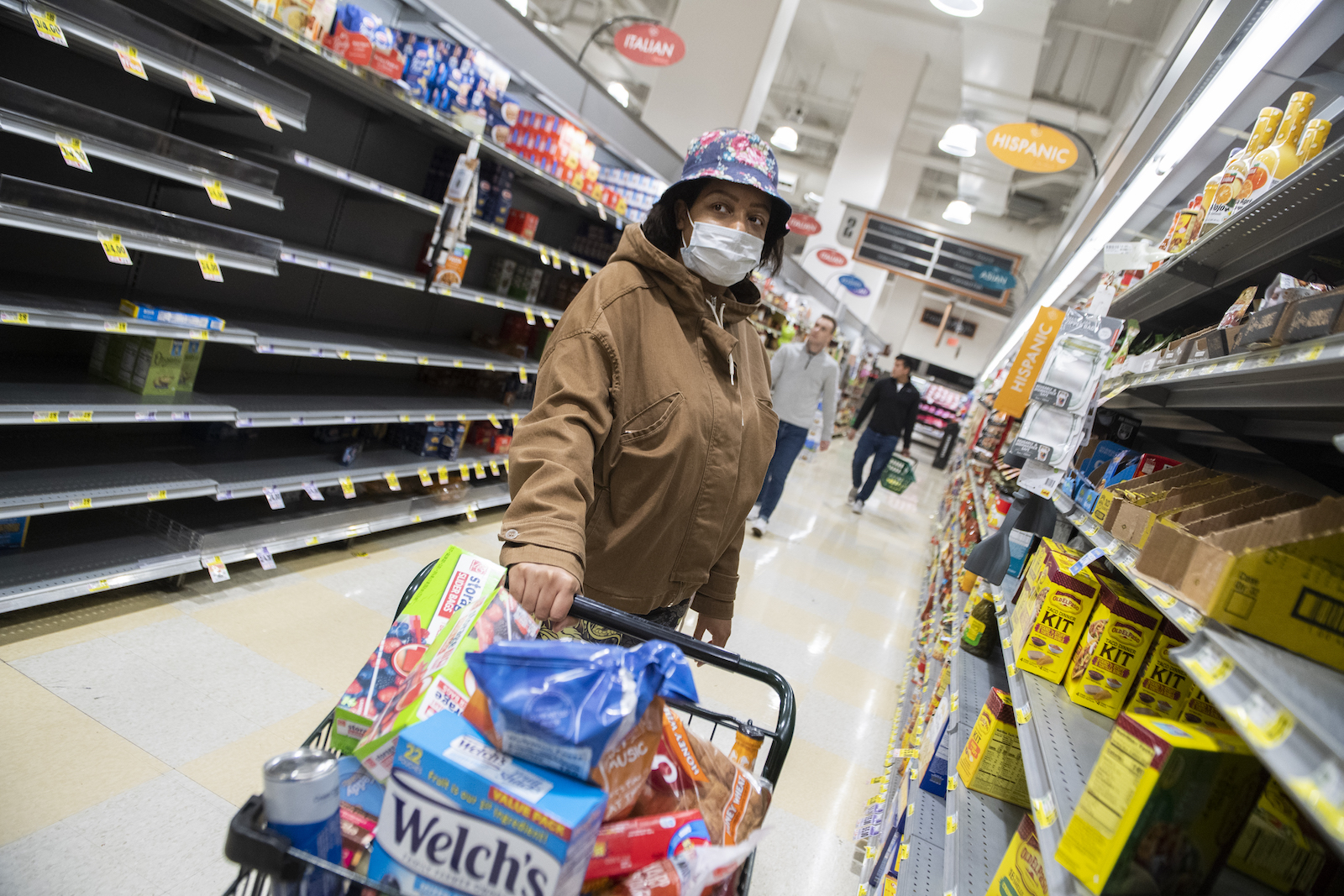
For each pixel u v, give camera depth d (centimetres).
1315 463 191
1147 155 294
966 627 275
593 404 140
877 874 212
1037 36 991
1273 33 209
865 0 1191
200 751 220
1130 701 149
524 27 403
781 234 182
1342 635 87
